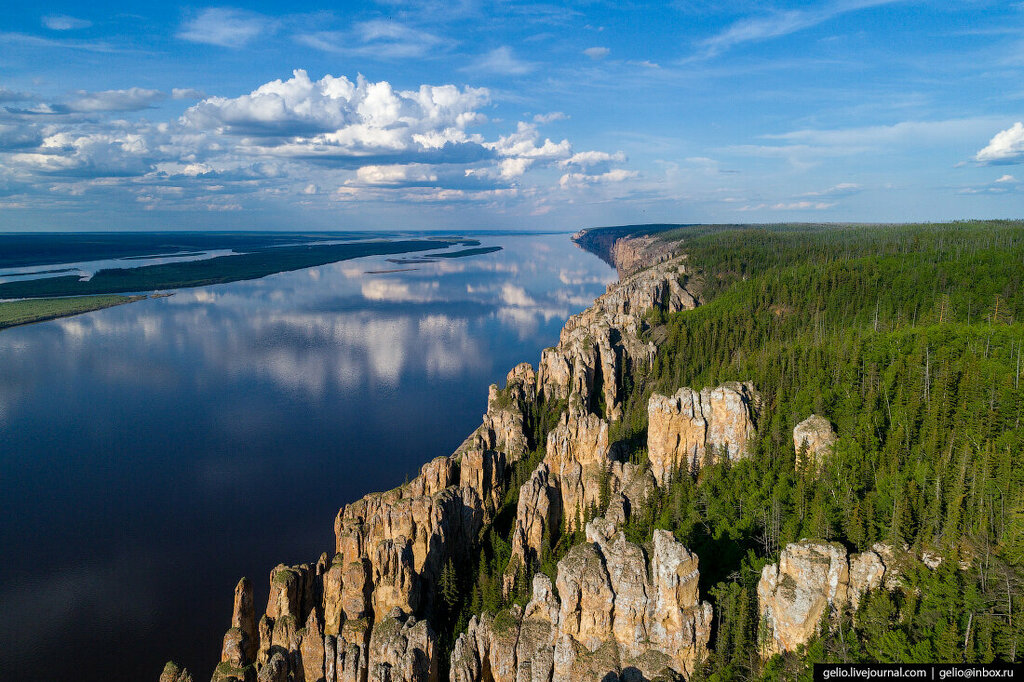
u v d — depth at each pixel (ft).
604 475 343.67
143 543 442.91
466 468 369.91
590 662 229.04
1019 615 201.05
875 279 642.63
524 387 514.68
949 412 342.23
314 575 296.51
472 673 246.47
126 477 549.95
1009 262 617.21
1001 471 262.26
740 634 220.64
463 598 310.86
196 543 442.91
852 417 348.59
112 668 326.65
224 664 250.57
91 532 457.68
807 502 277.03
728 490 311.06
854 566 225.76
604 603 229.86
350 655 249.34
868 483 291.38
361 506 352.28
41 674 321.93
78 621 361.71
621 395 553.23
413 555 300.81
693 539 282.77
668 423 350.43
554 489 360.07
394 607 269.44
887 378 382.22
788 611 213.66
